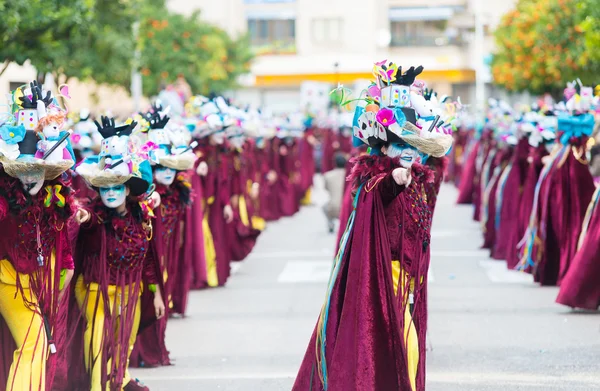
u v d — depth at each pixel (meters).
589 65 42.22
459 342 15.48
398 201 10.50
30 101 10.27
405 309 10.52
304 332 16.50
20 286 10.32
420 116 10.78
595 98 20.11
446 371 13.68
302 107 57.56
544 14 43.91
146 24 54.78
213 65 61.31
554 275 20.66
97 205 11.61
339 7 100.00
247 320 17.59
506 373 13.52
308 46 100.88
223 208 21.06
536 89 51.53
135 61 41.59
